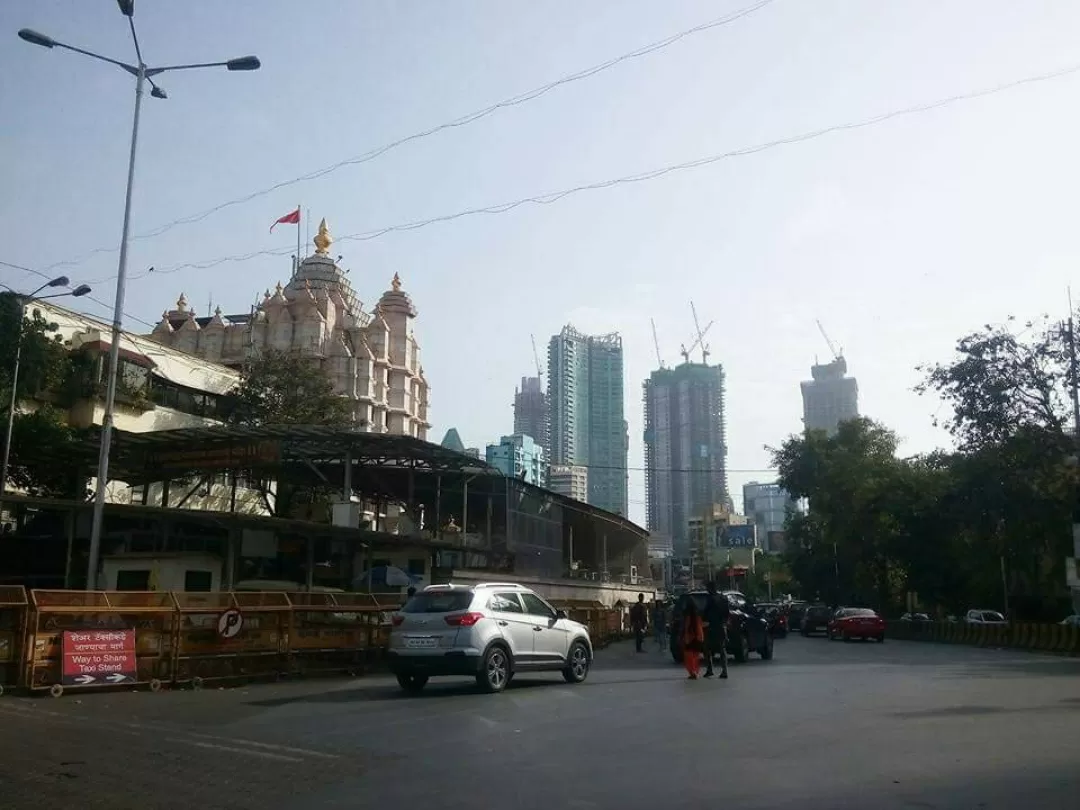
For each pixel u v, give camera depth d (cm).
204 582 2548
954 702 1385
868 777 819
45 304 3419
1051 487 3784
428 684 1709
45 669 1416
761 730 1103
